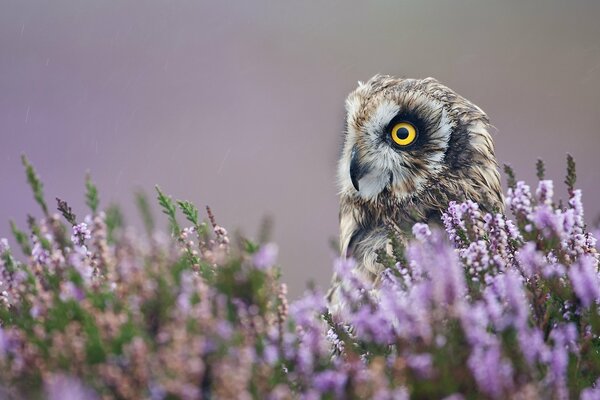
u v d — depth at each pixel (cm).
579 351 528
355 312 532
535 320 530
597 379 528
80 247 532
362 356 530
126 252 527
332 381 524
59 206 532
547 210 531
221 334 523
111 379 522
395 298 527
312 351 527
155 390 516
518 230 534
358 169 557
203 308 524
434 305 526
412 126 557
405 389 524
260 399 523
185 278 526
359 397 524
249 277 526
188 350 522
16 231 529
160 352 523
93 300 525
